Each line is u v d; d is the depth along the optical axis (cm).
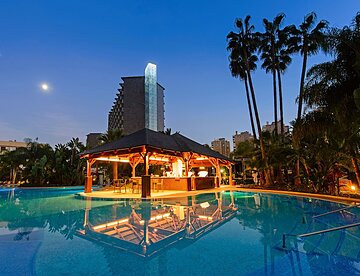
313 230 631
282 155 1922
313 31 1977
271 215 844
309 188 1628
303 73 1991
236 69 2394
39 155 3384
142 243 520
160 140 1620
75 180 2906
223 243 519
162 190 1791
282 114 2281
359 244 508
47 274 370
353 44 1045
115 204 1156
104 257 441
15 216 855
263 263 412
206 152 1973
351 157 1258
